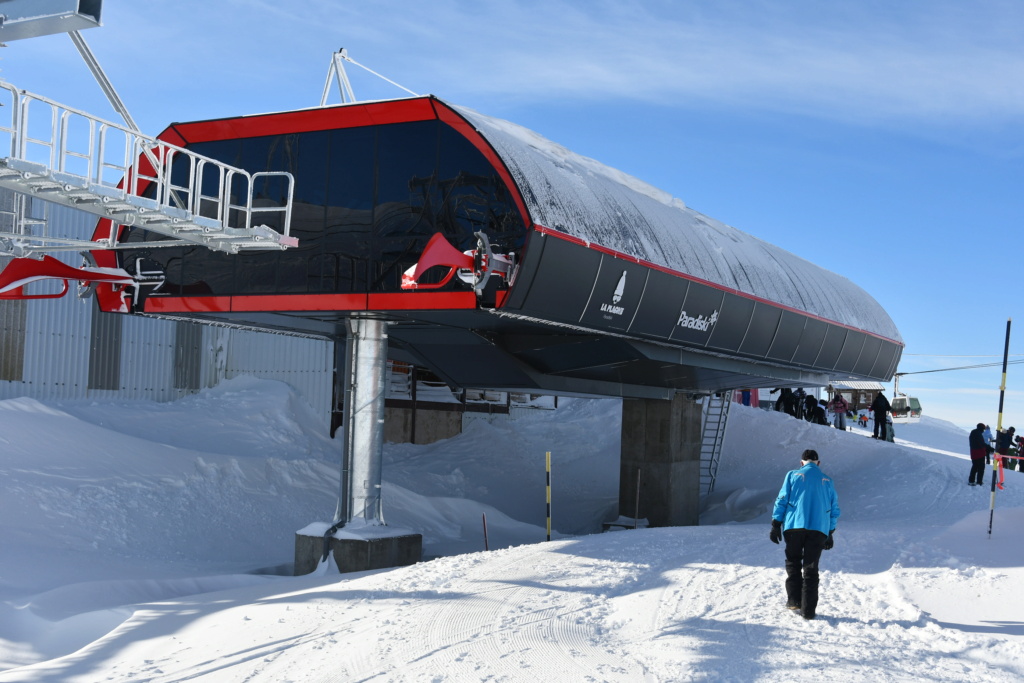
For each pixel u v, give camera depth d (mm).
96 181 8430
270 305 13992
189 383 24125
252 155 14242
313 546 13000
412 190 13156
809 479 8172
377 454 13789
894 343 28031
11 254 9984
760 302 18984
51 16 6645
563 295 13031
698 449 24188
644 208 16391
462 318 13695
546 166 13523
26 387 20203
